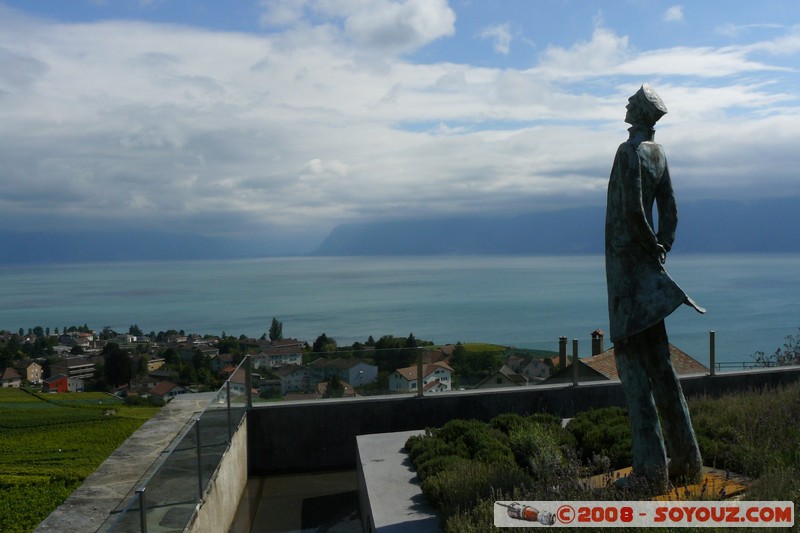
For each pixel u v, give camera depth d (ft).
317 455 37.19
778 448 23.38
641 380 21.61
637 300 21.06
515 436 28.81
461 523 18.93
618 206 21.34
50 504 26.48
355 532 27.73
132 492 23.24
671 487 20.58
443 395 38.58
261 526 28.91
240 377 34.47
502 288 631.56
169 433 31.30
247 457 36.32
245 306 526.16
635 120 21.91
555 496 19.44
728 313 286.25
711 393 41.78
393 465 28.17
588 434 29.19
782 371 43.29
